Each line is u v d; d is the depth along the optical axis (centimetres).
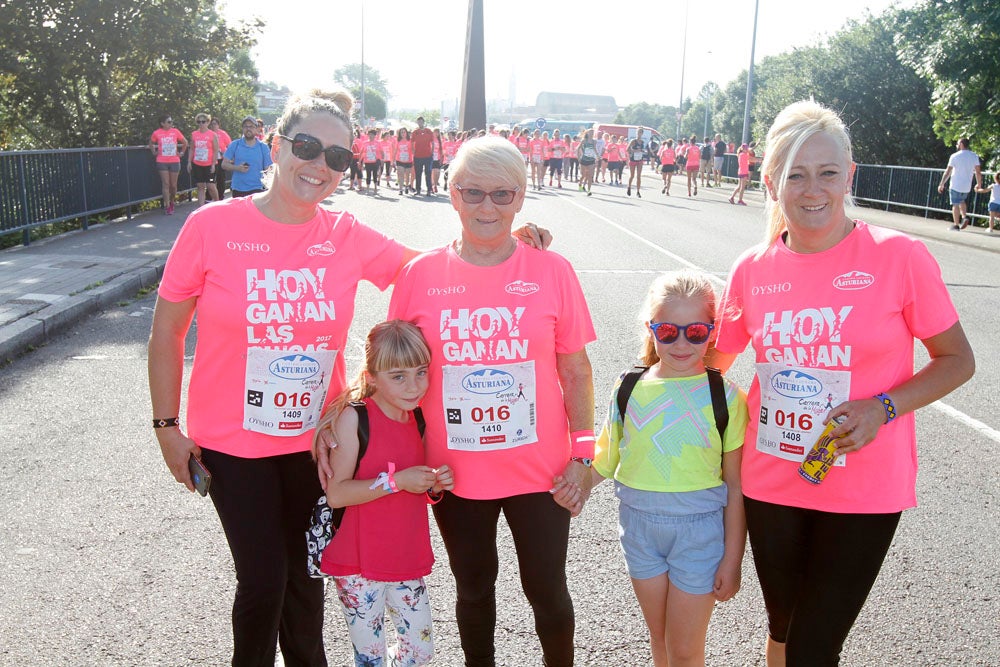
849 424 229
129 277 971
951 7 1842
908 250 235
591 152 2678
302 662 293
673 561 272
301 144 254
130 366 685
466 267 262
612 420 285
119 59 1936
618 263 1223
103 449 512
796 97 2950
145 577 371
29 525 415
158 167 1666
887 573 386
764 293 251
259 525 263
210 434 265
